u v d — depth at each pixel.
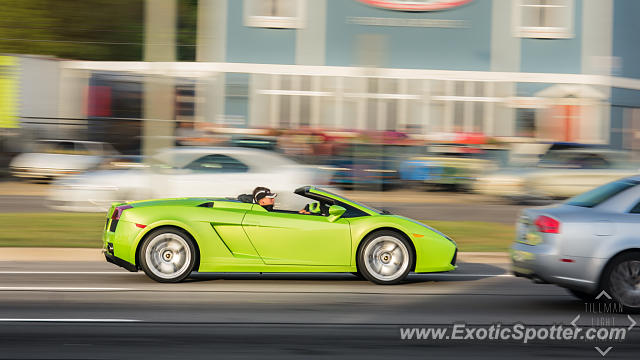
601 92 34.00
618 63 34.50
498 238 19.69
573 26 34.62
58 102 32.50
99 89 32.38
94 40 42.81
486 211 25.19
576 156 27.66
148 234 13.11
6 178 31.72
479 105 33.75
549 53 34.50
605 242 11.10
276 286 13.23
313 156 29.89
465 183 29.70
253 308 11.28
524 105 33.72
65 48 42.38
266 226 13.16
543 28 34.47
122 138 32.38
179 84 31.50
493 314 11.30
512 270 12.25
